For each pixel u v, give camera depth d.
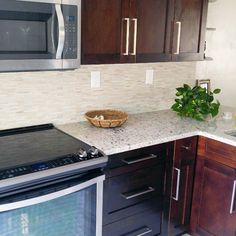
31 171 1.40
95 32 1.85
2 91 1.89
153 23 2.10
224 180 2.08
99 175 1.64
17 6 1.45
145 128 2.16
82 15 1.77
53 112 2.13
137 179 1.95
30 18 1.51
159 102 2.72
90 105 2.30
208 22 2.86
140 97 2.59
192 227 2.36
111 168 1.79
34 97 2.02
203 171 2.21
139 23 2.03
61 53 1.63
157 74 2.64
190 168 2.24
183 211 2.30
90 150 1.64
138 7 2.00
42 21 1.55
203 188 2.23
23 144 1.75
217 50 3.02
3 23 1.45
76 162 1.53
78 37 1.68
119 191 1.88
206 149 2.17
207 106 2.42
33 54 1.55
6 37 1.47
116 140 1.88
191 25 2.32
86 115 2.17
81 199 1.61
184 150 2.15
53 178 1.46
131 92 2.52
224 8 2.96
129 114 2.55
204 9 2.36
